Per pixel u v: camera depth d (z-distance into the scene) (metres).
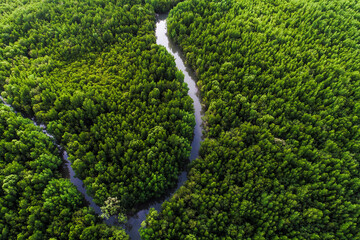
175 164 58.31
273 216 48.91
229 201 51.03
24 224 47.25
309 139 58.34
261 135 60.00
